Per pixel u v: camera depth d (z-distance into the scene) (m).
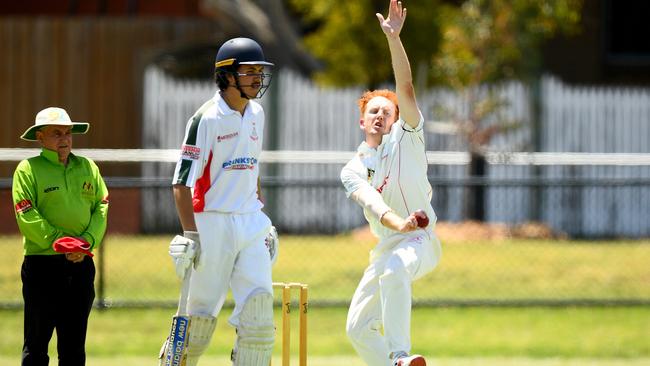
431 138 68.88
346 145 68.06
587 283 52.62
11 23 76.19
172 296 48.44
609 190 67.69
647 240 63.47
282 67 77.00
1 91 76.19
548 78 69.19
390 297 25.86
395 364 25.30
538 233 64.12
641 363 40.44
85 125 28.22
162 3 86.50
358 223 67.00
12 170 75.81
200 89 68.62
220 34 78.19
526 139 68.75
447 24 69.06
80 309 27.48
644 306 48.69
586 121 69.12
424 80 68.50
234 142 26.34
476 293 50.50
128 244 59.03
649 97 69.19
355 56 67.81
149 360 39.47
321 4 69.00
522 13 68.81
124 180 44.84
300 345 27.16
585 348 43.22
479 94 68.50
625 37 86.25
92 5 87.50
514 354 42.25
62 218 27.36
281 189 66.75
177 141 68.50
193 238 25.97
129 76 76.50
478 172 64.75
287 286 27.09
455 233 62.69
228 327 45.97
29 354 27.11
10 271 53.34
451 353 42.06
